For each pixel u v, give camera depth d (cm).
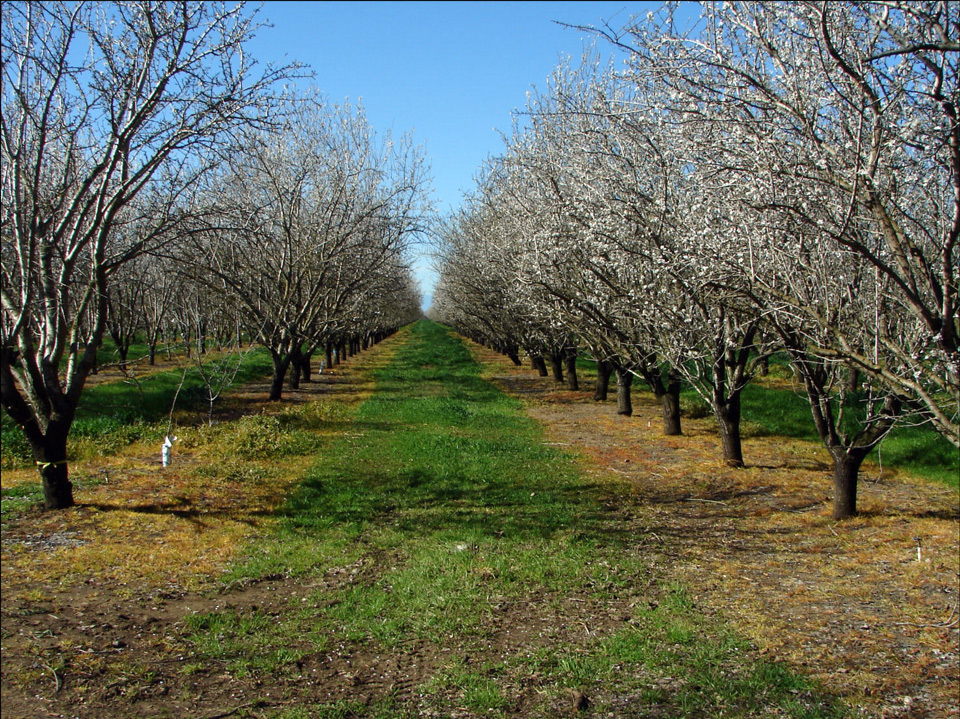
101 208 831
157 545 757
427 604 604
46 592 624
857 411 1591
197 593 635
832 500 946
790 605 596
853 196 411
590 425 1664
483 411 1906
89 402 1672
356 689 466
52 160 889
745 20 539
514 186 1570
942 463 1166
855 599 608
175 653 516
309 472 1130
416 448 1341
